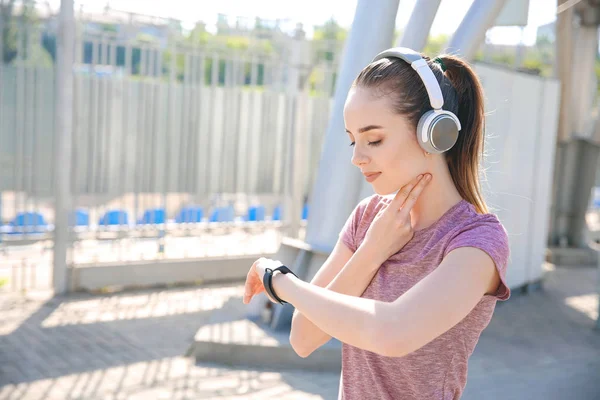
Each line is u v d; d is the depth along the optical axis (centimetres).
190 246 776
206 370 464
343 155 502
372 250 138
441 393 132
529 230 765
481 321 131
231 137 745
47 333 534
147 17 682
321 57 786
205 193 736
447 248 128
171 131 709
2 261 722
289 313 512
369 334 118
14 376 439
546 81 743
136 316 597
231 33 734
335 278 142
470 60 532
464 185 142
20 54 639
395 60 134
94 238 678
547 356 543
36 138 654
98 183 679
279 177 782
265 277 136
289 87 773
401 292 136
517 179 717
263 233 802
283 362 474
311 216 521
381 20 476
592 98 1012
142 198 704
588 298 771
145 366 468
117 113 681
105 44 670
